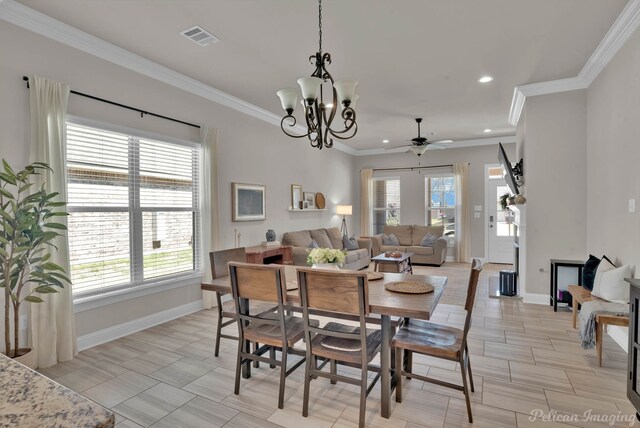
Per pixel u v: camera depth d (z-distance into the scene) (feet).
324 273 6.54
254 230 17.56
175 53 11.34
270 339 7.51
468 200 26.48
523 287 15.28
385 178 29.68
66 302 9.57
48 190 9.19
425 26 9.73
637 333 6.66
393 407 7.25
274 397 7.70
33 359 8.56
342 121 20.25
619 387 7.93
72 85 10.07
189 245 13.99
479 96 15.78
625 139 10.19
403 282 8.25
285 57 11.66
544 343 10.53
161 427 6.66
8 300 8.12
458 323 12.41
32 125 9.02
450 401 7.45
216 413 7.09
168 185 13.15
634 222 9.64
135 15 9.12
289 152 20.70
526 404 7.30
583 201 14.06
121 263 11.53
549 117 14.51
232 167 16.12
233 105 16.03
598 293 10.33
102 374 8.76
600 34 10.25
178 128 13.39
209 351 10.15
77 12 8.98
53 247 9.32
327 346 7.02
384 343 6.84
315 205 23.76
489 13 9.11
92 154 10.71
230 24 9.58
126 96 11.52
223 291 8.46
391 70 12.79
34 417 1.94
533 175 14.87
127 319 11.60
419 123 20.38
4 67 8.70
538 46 10.99
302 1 8.49
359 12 8.98
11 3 8.51
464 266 24.67
